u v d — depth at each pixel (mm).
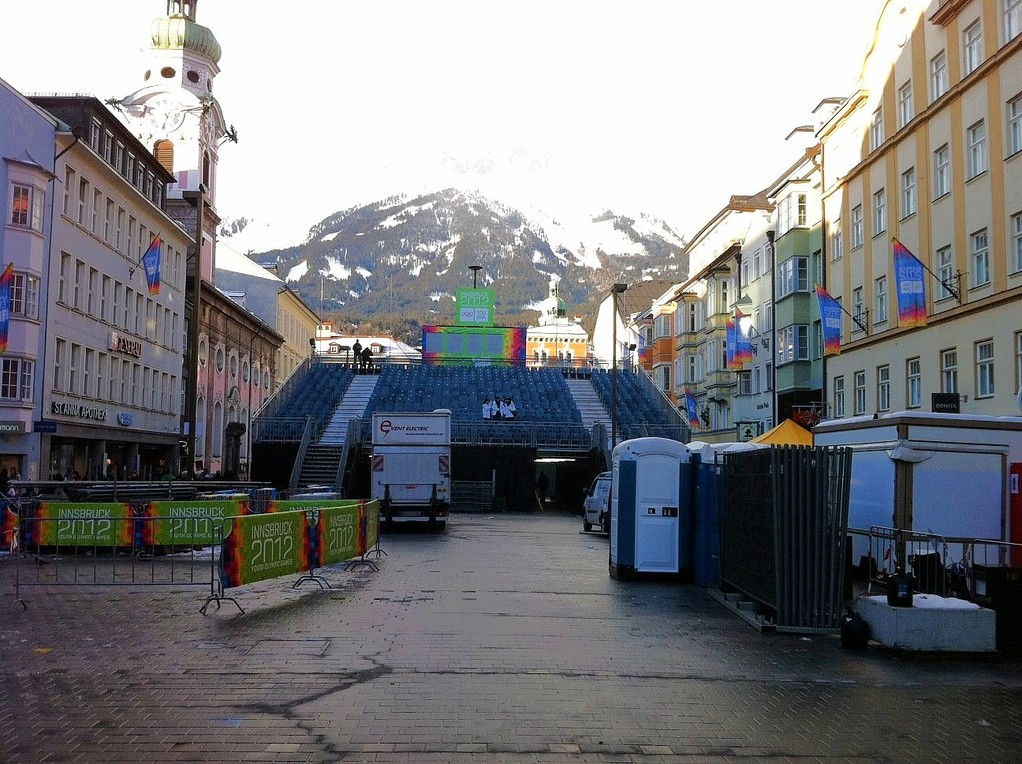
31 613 12336
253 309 72250
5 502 18719
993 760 6660
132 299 40688
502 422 46031
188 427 28359
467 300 66125
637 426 45500
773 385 43875
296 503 21062
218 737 6879
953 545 13445
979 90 26516
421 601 13578
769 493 11930
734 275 53625
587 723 7387
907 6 31062
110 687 8352
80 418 34969
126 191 39188
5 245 30281
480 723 7328
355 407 50844
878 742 7047
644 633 11398
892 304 31953
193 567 16578
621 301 99188
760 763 6516
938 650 10195
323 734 6977
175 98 59469
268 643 10344
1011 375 24750
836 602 11531
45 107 35281
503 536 27219
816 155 39875
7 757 6387
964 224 27297
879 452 16094
